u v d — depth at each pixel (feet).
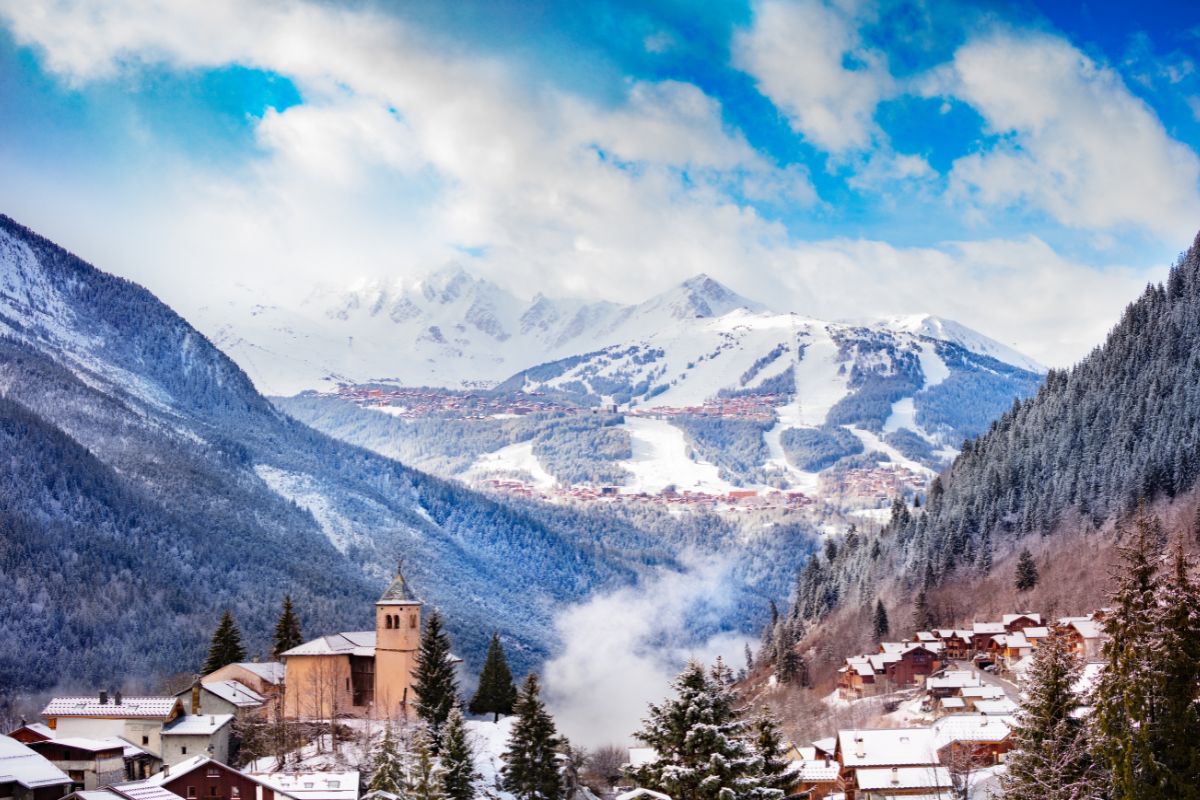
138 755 491.72
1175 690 257.96
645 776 270.26
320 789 404.57
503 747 517.14
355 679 598.75
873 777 450.30
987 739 454.40
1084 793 275.39
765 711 329.31
